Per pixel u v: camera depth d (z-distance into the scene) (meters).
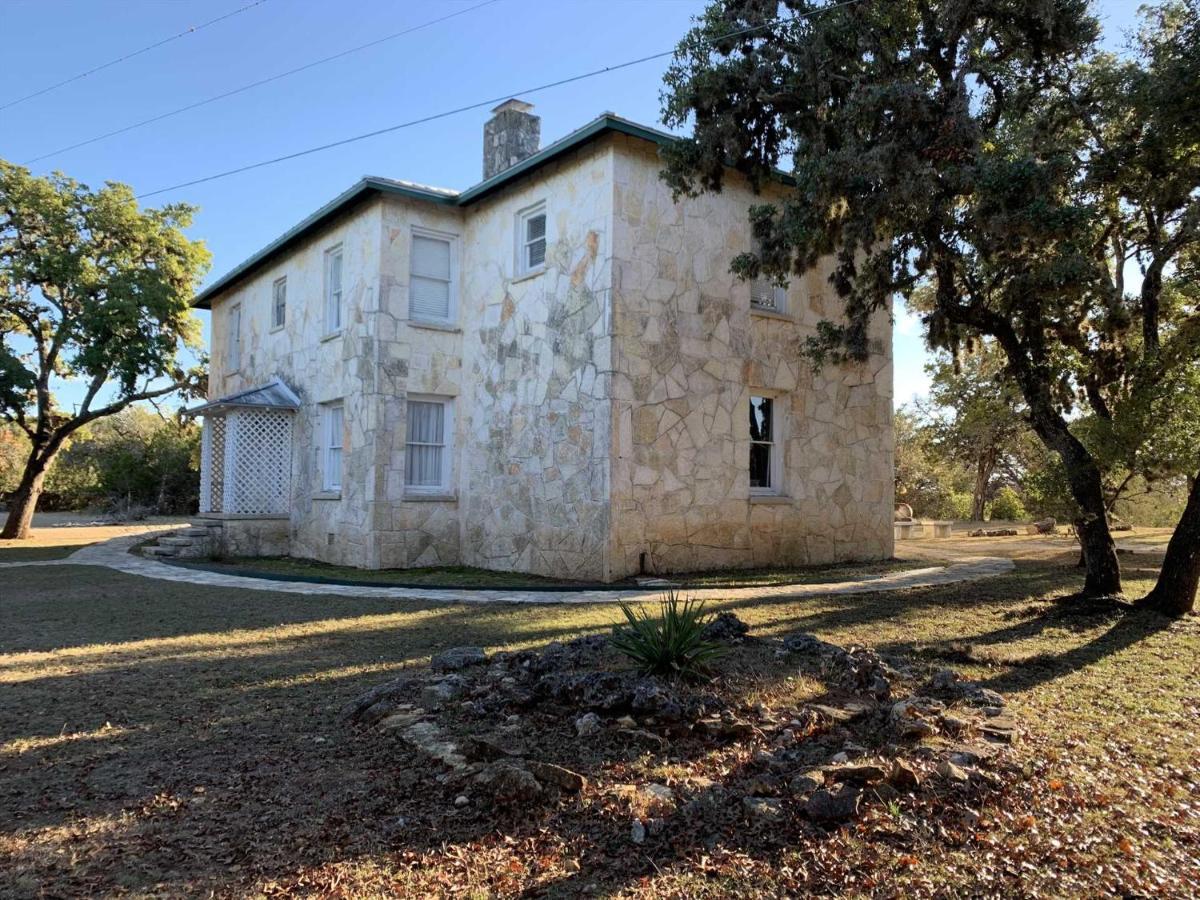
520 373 12.80
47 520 31.69
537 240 12.77
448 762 4.02
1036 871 3.23
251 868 3.12
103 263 20.97
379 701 4.91
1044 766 4.22
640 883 3.07
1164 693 5.67
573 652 5.77
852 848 3.34
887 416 14.78
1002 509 31.20
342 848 3.28
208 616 8.52
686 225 12.05
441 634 7.41
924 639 7.20
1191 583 8.57
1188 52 8.06
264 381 17.86
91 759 4.20
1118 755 4.49
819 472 13.69
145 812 3.58
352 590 10.62
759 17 9.39
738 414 12.58
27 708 5.07
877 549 14.46
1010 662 6.41
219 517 16.22
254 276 18.69
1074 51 8.98
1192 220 8.80
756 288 13.27
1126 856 3.39
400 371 13.46
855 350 11.45
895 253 9.81
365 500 13.26
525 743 4.25
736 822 3.51
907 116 8.36
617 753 4.16
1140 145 8.69
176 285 22.44
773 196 13.12
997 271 9.18
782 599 9.55
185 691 5.44
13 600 9.84
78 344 20.78
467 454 13.95
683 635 5.25
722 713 4.59
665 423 11.63
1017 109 9.49
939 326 10.09
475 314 13.95
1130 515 22.52
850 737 4.46
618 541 11.04
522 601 9.49
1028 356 10.12
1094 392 10.75
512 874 3.12
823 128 9.61
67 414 24.08
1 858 3.19
